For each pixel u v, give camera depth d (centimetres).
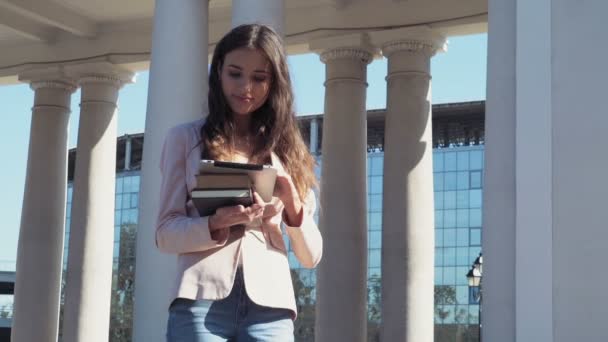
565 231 1631
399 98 3219
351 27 3281
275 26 2181
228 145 767
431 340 3219
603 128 1644
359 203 3303
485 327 1656
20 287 3781
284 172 769
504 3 1730
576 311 1608
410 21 3198
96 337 3716
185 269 736
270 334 734
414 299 3183
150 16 3528
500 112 1698
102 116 3712
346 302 3231
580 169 1639
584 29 1678
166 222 753
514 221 1659
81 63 3678
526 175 1662
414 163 3209
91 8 3481
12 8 3372
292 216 772
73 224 3734
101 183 3734
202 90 2275
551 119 1667
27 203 3816
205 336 721
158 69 2269
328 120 3338
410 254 3200
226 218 723
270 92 784
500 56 1716
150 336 2169
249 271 734
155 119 2245
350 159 3306
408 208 3206
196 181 734
